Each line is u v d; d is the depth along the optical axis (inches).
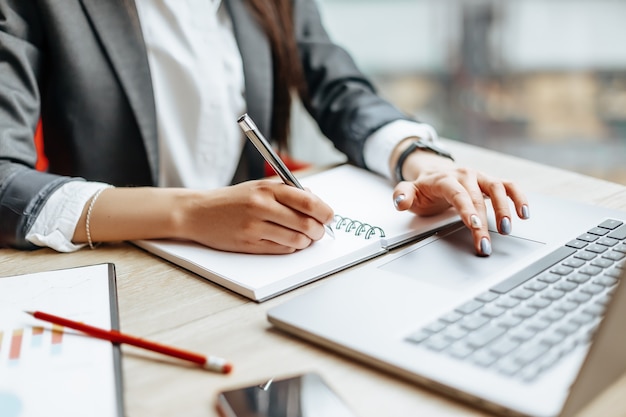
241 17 44.8
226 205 28.2
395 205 30.3
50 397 18.8
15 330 22.1
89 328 21.9
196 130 44.5
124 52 40.1
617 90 86.2
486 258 25.9
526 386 17.8
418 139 37.3
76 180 31.8
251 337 22.1
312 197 27.9
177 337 22.2
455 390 18.1
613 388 19.8
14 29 37.5
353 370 20.0
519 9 85.1
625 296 16.4
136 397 19.1
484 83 89.4
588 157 89.3
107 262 28.2
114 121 40.9
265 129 45.9
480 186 30.8
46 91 40.9
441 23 87.3
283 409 17.9
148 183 42.5
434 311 21.9
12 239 30.0
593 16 83.8
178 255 27.8
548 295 22.4
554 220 29.5
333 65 45.8
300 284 25.8
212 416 18.3
